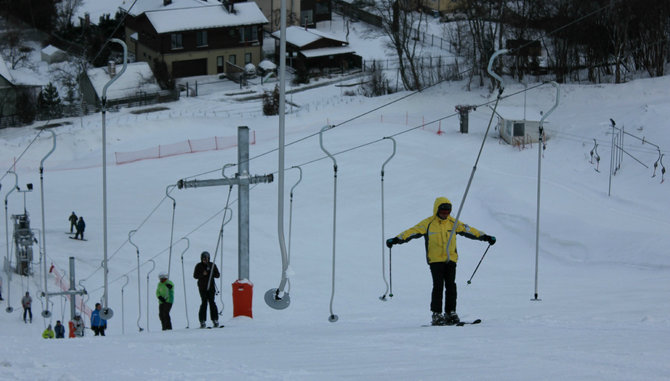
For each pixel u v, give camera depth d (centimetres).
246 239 1630
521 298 2081
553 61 7238
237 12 8975
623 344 705
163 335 1094
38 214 4100
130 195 4462
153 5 9200
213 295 1523
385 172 4728
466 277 2961
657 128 5062
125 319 2533
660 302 1606
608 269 2997
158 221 3903
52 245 3491
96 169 5188
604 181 4559
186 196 4375
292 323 1555
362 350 721
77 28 9288
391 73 8512
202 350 759
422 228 1032
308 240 3591
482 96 6800
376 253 3391
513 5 7306
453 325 1016
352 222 3891
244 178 1617
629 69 7075
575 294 2109
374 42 9512
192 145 5769
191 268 3178
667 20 6688
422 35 9412
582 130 5478
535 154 5156
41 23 9425
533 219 3741
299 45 8875
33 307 2786
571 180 4600
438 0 10038
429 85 7338
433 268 1035
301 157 5166
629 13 6506
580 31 6756
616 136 5009
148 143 5850
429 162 4922
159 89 8050
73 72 8231
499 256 3409
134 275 3102
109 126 6166
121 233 3681
